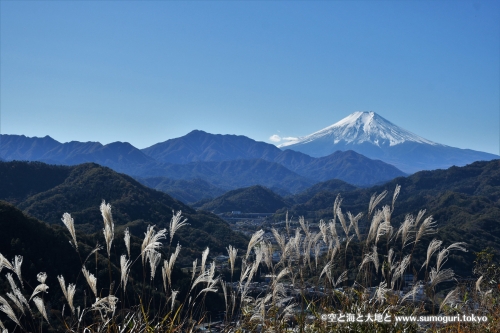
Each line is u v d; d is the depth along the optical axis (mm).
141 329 3594
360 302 4164
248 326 3898
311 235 4465
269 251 4113
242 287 3930
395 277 4188
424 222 4277
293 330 4043
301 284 4289
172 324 3609
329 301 4297
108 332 3381
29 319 3412
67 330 3287
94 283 3258
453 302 4281
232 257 3932
